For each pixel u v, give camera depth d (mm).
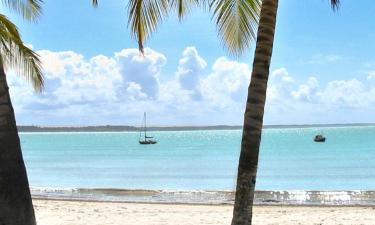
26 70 11828
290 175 38688
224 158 62969
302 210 14820
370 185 31328
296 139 136250
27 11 10750
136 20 7648
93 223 11930
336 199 18469
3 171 6910
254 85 6438
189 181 36062
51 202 16672
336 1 6980
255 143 6438
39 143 151375
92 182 35875
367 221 12305
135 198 19078
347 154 63969
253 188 6488
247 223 6465
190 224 11898
